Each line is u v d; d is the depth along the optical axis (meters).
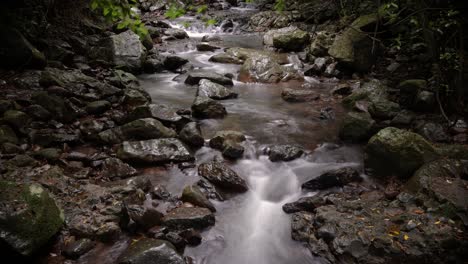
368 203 4.79
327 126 7.34
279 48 12.57
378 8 5.37
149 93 8.88
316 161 6.10
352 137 6.67
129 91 7.81
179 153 5.86
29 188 3.97
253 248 4.36
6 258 3.59
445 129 6.45
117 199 4.69
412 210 4.47
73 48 10.26
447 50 7.12
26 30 9.03
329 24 13.64
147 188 5.12
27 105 6.66
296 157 6.11
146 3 17.39
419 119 6.93
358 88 9.07
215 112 7.55
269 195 5.33
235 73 10.60
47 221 3.83
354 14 12.61
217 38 14.17
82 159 5.63
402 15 9.17
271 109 8.17
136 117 6.87
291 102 8.61
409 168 5.24
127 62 9.96
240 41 13.95
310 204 4.88
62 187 4.84
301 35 12.45
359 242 4.07
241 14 17.34
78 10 11.66
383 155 5.43
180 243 4.20
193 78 9.45
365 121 6.62
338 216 4.50
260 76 9.98
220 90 8.75
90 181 5.20
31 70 8.13
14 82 7.50
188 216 4.50
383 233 4.15
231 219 4.80
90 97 7.58
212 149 6.33
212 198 5.11
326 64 10.53
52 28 10.29
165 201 4.91
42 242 3.73
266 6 18.44
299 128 7.25
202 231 4.51
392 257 3.91
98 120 6.89
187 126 6.49
